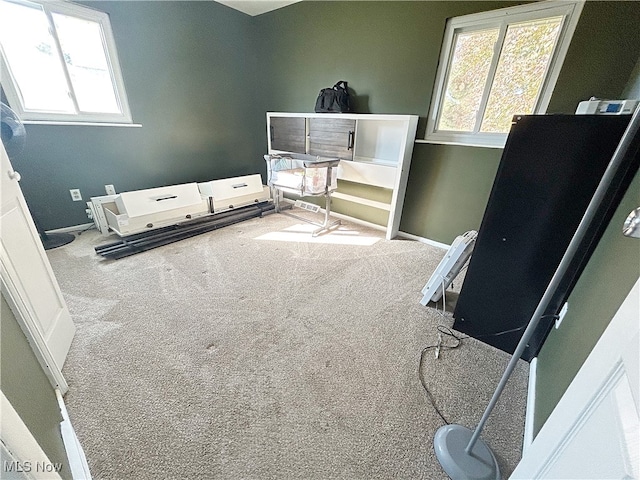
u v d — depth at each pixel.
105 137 2.70
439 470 0.94
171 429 1.02
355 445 1.00
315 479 0.90
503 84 2.16
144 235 2.61
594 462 0.46
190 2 2.92
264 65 3.62
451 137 2.48
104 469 0.90
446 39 2.29
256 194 3.52
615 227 0.95
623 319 0.49
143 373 1.24
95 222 2.65
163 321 1.58
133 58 2.71
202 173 3.59
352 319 1.67
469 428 1.07
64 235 2.56
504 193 1.26
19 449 0.49
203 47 3.16
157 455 0.94
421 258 2.49
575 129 1.05
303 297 1.87
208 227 2.92
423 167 2.67
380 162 2.90
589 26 1.71
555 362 1.05
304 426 1.06
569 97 1.88
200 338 1.47
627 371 0.43
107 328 1.50
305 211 3.73
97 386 1.17
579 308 1.03
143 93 2.86
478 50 2.20
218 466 0.92
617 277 0.77
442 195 2.63
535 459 0.70
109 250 2.32
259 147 4.10
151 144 3.05
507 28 2.02
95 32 2.48
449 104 2.45
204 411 1.09
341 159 2.95
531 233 1.25
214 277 2.07
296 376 1.27
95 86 2.60
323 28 2.92
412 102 2.59
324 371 1.30
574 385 0.60
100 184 2.78
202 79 3.26
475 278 1.46
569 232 1.17
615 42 1.66
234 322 1.60
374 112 2.85
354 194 3.27
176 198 2.78
